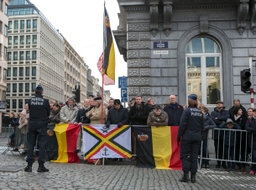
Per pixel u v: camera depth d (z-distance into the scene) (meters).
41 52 72.94
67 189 5.81
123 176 7.40
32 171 7.76
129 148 9.45
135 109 9.70
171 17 12.59
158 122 9.15
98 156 9.50
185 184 6.68
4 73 48.44
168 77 12.58
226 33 12.62
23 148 11.17
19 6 74.62
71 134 10.00
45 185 6.11
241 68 12.43
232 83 12.39
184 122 7.00
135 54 12.70
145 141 9.20
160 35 12.77
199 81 12.75
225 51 12.53
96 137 9.59
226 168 9.18
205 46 12.88
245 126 8.68
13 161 9.52
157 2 12.24
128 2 12.72
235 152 8.88
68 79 95.25
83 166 9.00
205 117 9.08
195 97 7.25
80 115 10.51
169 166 8.99
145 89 12.49
